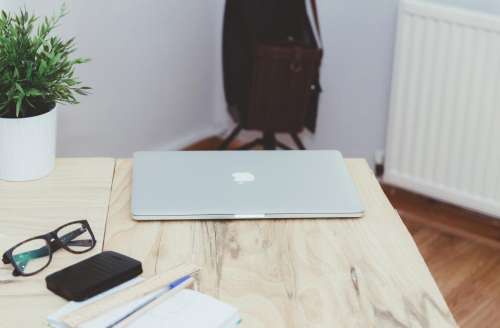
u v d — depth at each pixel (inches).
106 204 51.8
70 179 54.9
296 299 42.6
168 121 119.6
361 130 114.5
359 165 58.9
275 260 46.2
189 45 118.0
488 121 97.0
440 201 111.6
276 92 102.5
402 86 103.0
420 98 101.9
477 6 97.0
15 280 43.3
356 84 112.0
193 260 46.0
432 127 102.3
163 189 52.1
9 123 52.4
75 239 47.3
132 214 49.7
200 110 125.9
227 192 52.1
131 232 48.6
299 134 120.6
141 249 46.9
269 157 57.1
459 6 98.0
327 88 115.3
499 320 87.4
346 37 110.1
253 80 101.7
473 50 95.0
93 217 50.1
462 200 103.8
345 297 42.9
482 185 101.1
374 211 52.1
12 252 44.8
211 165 55.4
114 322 38.7
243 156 57.1
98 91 104.7
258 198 51.5
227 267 45.4
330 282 44.2
